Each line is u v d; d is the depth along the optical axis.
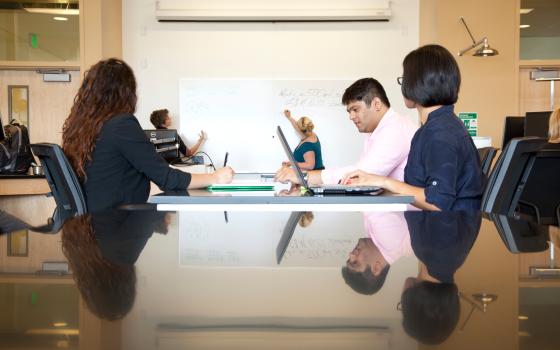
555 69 6.27
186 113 6.56
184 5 6.61
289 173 2.54
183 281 0.25
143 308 0.19
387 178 1.92
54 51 6.19
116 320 0.17
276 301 0.20
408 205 1.85
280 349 0.14
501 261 0.30
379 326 0.16
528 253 0.33
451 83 1.92
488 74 6.17
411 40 6.60
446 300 0.20
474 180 1.88
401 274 0.26
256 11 6.43
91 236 0.43
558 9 6.24
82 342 0.14
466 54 6.18
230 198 1.63
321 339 0.15
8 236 0.42
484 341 0.14
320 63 6.63
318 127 6.57
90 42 5.90
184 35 6.62
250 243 0.40
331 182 2.57
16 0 6.13
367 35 6.61
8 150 3.29
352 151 6.56
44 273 0.26
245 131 6.57
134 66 6.62
